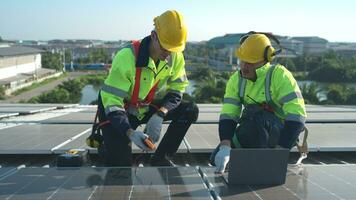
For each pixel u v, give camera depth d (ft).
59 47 480.23
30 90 162.91
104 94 12.02
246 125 12.53
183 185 10.18
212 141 16.70
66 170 11.41
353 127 21.95
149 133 12.70
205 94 101.40
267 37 12.47
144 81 12.64
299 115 11.51
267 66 12.40
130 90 12.79
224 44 426.10
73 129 20.12
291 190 9.77
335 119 25.22
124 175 10.99
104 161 13.53
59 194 9.30
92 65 300.20
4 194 9.27
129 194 9.40
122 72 11.93
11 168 11.57
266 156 10.16
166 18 11.86
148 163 15.20
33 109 32.81
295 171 11.59
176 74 13.67
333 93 99.50
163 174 11.18
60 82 198.90
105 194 9.36
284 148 10.66
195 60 378.53
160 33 11.78
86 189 9.71
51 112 32.37
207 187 10.03
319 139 17.24
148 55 12.26
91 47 507.30
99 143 13.55
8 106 38.17
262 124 12.32
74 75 247.09
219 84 108.06
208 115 28.94
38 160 15.05
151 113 14.06
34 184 10.05
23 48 227.40
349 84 186.09
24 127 20.97
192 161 15.39
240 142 12.71
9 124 22.33
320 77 204.64
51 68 265.13
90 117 26.27
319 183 10.34
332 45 553.64
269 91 12.23
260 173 10.23
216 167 11.41
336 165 12.37
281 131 11.91
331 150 14.94
